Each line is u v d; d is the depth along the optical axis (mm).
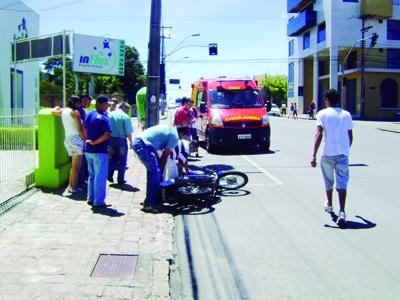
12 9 21453
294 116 49281
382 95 45969
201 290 4547
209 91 16562
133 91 70125
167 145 7523
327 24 46094
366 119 44844
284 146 17922
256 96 16594
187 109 12273
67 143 8234
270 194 8898
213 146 15727
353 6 45094
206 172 8922
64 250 5391
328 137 6816
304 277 4828
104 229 6289
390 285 4602
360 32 45375
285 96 80688
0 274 4629
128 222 6668
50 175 8750
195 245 5895
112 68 27297
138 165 12570
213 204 8109
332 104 6918
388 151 15781
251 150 16609
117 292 4281
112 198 8211
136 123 36375
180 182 7871
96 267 4918
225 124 15438
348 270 4996
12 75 22000
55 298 4105
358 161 13344
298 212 7504
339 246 5777
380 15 44219
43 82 51688
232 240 6086
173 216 7305
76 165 8289
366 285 4605
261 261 5309
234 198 8570
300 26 51031
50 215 6934
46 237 5863
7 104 20953
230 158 14406
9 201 7738
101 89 53000
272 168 12203
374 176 10773
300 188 9477
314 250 5645
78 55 26062
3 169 7828
